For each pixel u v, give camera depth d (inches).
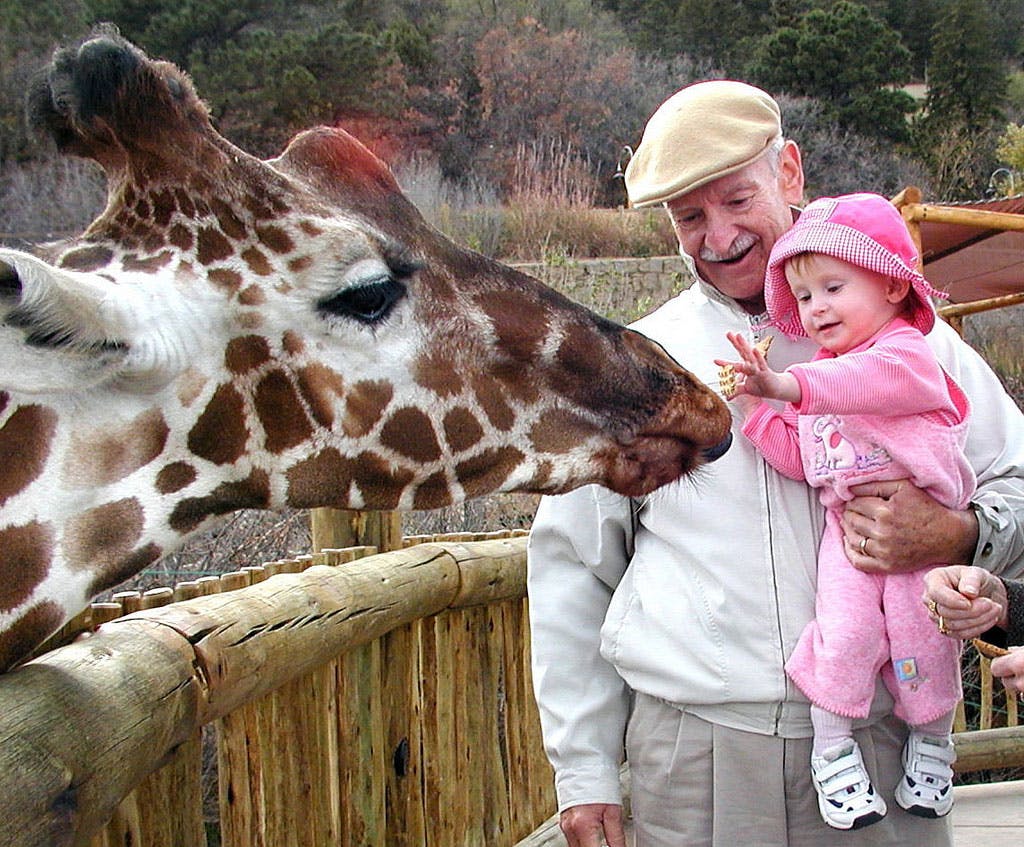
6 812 55.8
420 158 751.1
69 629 91.8
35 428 71.0
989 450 94.2
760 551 88.1
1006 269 263.7
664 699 90.0
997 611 80.8
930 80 1115.3
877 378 82.8
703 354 95.7
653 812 92.3
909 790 87.7
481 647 150.5
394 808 132.4
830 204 86.7
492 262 87.3
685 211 93.4
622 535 97.7
